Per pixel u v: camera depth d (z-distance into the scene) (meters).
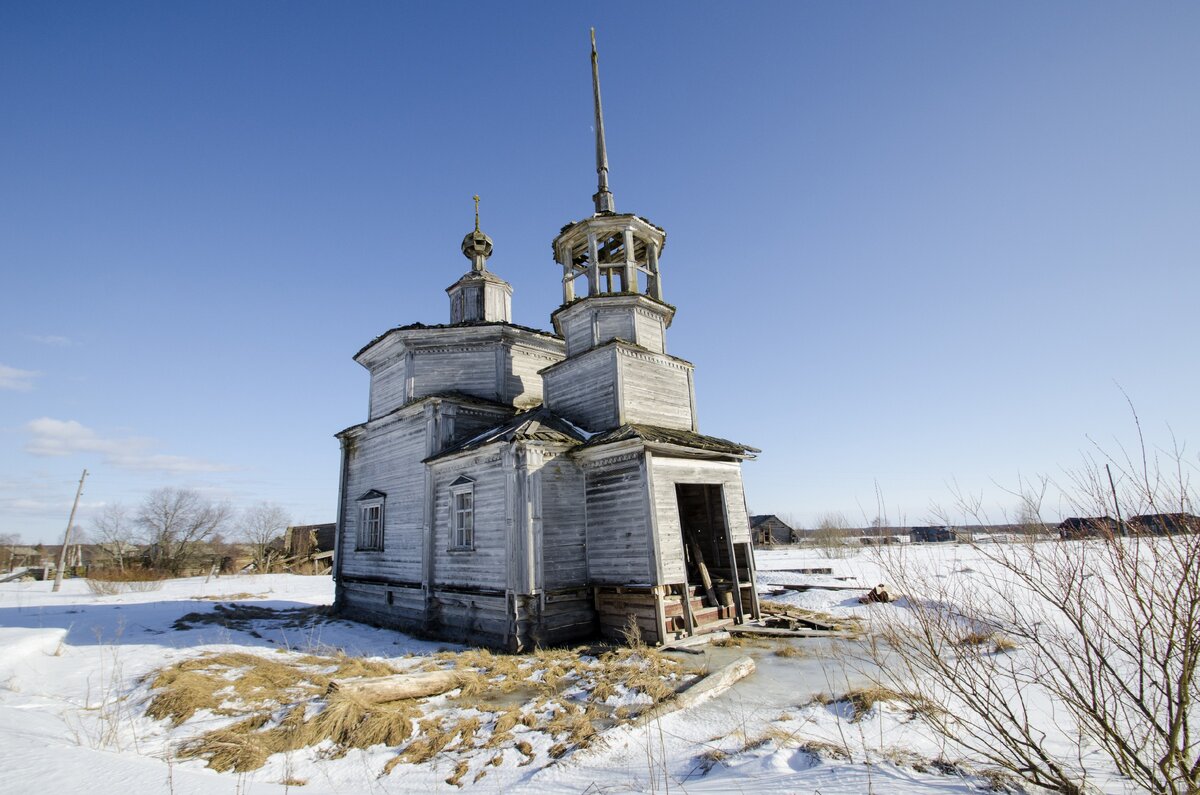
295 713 7.84
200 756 6.87
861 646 11.10
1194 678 4.29
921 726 6.47
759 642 12.73
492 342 19.70
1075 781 4.71
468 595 14.55
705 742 6.73
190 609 20.72
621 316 17.05
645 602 13.00
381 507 19.16
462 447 15.64
